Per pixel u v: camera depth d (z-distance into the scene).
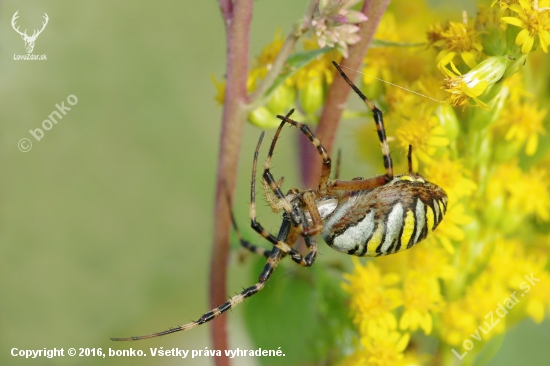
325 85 0.17
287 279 0.17
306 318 0.17
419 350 0.17
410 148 0.16
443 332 0.16
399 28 0.17
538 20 0.16
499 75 0.16
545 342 0.18
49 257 0.20
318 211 0.17
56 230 0.20
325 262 0.17
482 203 0.17
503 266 0.16
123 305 0.20
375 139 0.17
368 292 0.17
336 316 0.17
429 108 0.16
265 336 0.17
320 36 0.16
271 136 0.17
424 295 0.16
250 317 0.17
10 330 0.20
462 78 0.16
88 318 0.20
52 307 0.20
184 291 0.20
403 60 0.17
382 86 0.17
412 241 0.16
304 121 0.17
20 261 0.20
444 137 0.16
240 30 0.16
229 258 0.17
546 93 0.16
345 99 0.16
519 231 0.17
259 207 0.17
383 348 0.16
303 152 0.17
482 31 0.16
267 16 0.20
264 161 0.17
